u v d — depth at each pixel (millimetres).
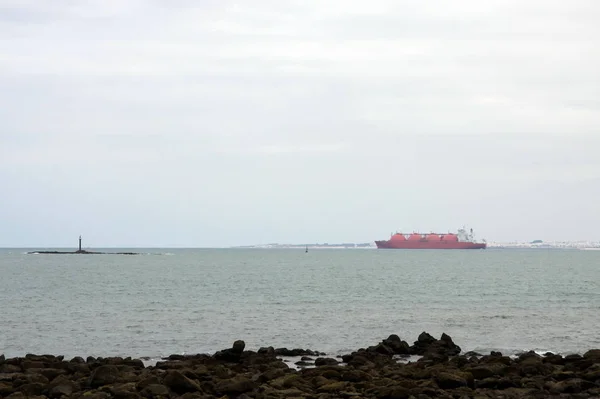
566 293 125125
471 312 90188
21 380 36625
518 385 37250
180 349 60125
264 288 136375
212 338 66438
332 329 72875
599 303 104500
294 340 65188
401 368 42688
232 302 104000
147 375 38781
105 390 34844
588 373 39312
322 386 35375
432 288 137125
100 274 199750
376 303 102688
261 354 51250
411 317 84000
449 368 42125
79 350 59500
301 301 105750
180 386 35000
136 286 142875
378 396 33250
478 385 37562
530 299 111438
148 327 74125
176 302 104062
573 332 70938
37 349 60000
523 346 61531
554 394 35188
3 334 68500
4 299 109188
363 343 63469
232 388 34750
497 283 155875
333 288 136500
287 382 36938
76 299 109500
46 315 85500
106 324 76562
